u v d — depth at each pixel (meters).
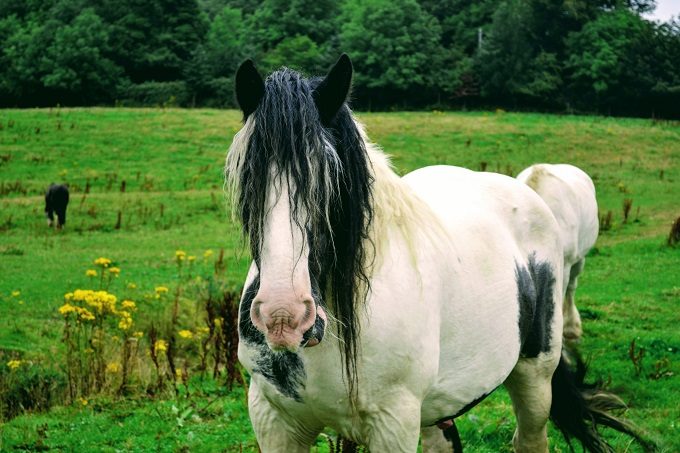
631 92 62.69
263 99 2.46
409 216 2.99
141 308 10.88
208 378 7.38
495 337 3.37
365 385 2.76
